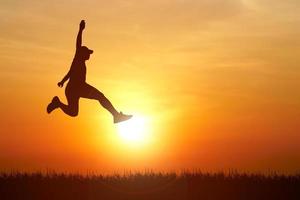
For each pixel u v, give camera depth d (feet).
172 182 71.67
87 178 72.90
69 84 44.04
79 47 43.91
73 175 73.92
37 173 74.23
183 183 71.00
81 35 43.91
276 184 72.69
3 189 68.49
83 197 68.39
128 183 71.72
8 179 72.23
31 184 70.54
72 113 44.21
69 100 44.11
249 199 69.46
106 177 73.31
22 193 68.18
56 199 67.15
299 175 74.84
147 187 70.74
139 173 74.18
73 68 43.93
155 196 69.31
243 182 73.46
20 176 73.51
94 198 68.33
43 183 71.10
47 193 68.64
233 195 70.18
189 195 70.23
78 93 43.96
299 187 71.61
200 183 72.54
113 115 44.27
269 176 75.61
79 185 70.85
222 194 70.03
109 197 68.49
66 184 70.85
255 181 73.97
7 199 65.98
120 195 69.10
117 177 73.31
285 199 69.10
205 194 70.03
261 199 68.80
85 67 44.19
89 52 44.11
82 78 43.98
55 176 73.82
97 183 71.46
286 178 74.74
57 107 44.16
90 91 43.96
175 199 69.56
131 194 69.31
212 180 73.46
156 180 72.38
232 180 74.02
